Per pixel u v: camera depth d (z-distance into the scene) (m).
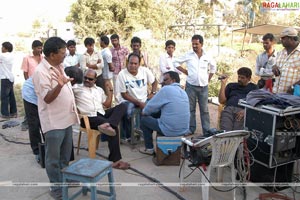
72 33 25.53
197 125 6.15
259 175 3.68
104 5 24.05
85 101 4.32
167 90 4.14
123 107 4.34
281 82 4.11
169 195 3.53
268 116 3.29
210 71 5.41
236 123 4.32
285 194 3.54
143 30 24.50
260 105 3.38
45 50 3.01
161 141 4.21
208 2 30.75
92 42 6.45
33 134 4.29
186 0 27.28
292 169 3.66
